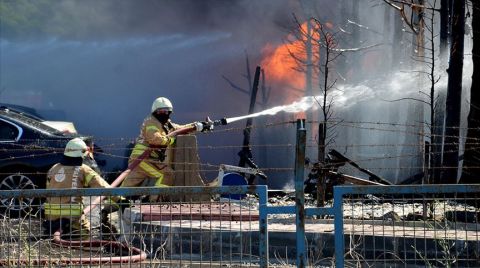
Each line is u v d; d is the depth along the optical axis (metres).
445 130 17.81
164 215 10.92
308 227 11.62
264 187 7.77
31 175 18.28
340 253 7.83
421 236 10.03
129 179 15.16
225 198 14.16
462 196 13.30
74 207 10.52
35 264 8.99
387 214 12.76
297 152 7.68
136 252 9.83
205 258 10.55
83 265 9.14
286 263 10.61
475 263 9.73
